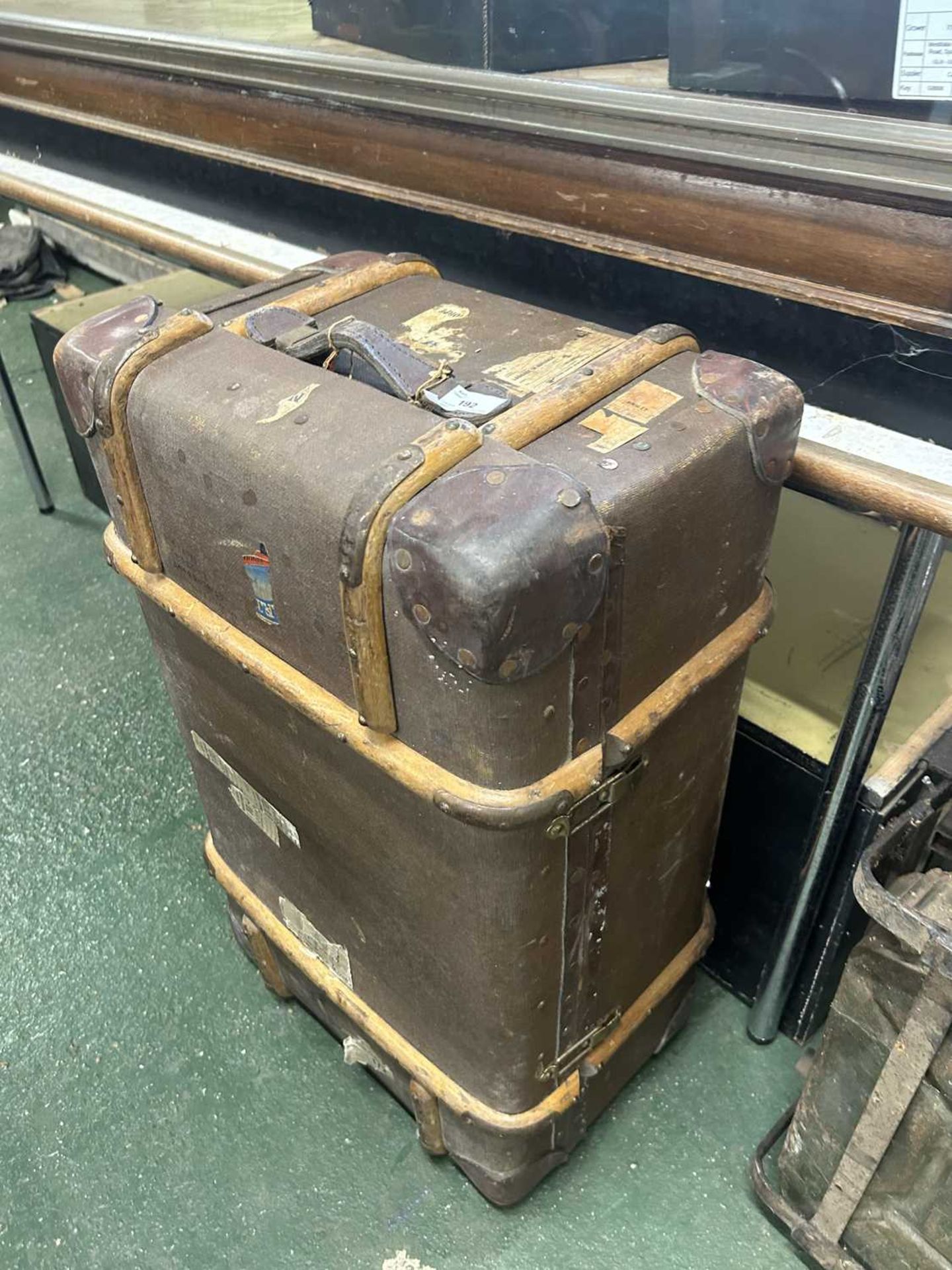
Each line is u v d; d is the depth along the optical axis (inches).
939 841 39.8
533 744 28.3
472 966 35.0
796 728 43.9
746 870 49.1
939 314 34.1
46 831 65.0
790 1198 43.8
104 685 76.3
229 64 54.5
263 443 29.7
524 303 43.1
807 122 34.8
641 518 28.0
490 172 45.9
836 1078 38.5
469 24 43.9
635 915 39.8
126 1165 47.8
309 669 32.6
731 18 35.8
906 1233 38.4
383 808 33.8
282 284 40.6
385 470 26.8
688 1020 52.9
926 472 33.5
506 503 25.1
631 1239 44.4
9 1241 45.2
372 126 49.7
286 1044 52.6
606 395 31.8
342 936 42.5
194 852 63.2
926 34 31.5
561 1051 39.9
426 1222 45.3
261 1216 45.6
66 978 56.2
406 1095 45.8
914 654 47.5
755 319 39.6
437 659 26.8
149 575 38.0
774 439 31.6
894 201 33.6
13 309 134.1
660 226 40.8
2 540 92.8
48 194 69.7
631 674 31.1
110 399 33.7
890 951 34.4
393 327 37.5
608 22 39.8
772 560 52.3
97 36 61.4
